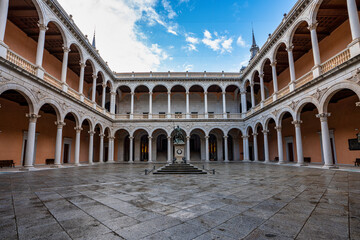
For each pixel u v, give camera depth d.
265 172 14.14
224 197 6.38
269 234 3.54
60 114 18.83
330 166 15.12
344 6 16.83
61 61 26.06
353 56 12.89
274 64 23.48
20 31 19.38
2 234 3.54
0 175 12.41
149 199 6.16
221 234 3.56
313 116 23.81
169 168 15.54
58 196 6.58
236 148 36.97
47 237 3.44
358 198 6.02
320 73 16.14
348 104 19.33
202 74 35.38
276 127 22.84
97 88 35.91
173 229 3.80
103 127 29.64
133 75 34.84
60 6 18.25
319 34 20.55
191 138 39.19
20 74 14.04
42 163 23.53
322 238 3.34
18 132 20.52
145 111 38.12
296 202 5.67
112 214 4.72
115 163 29.72
